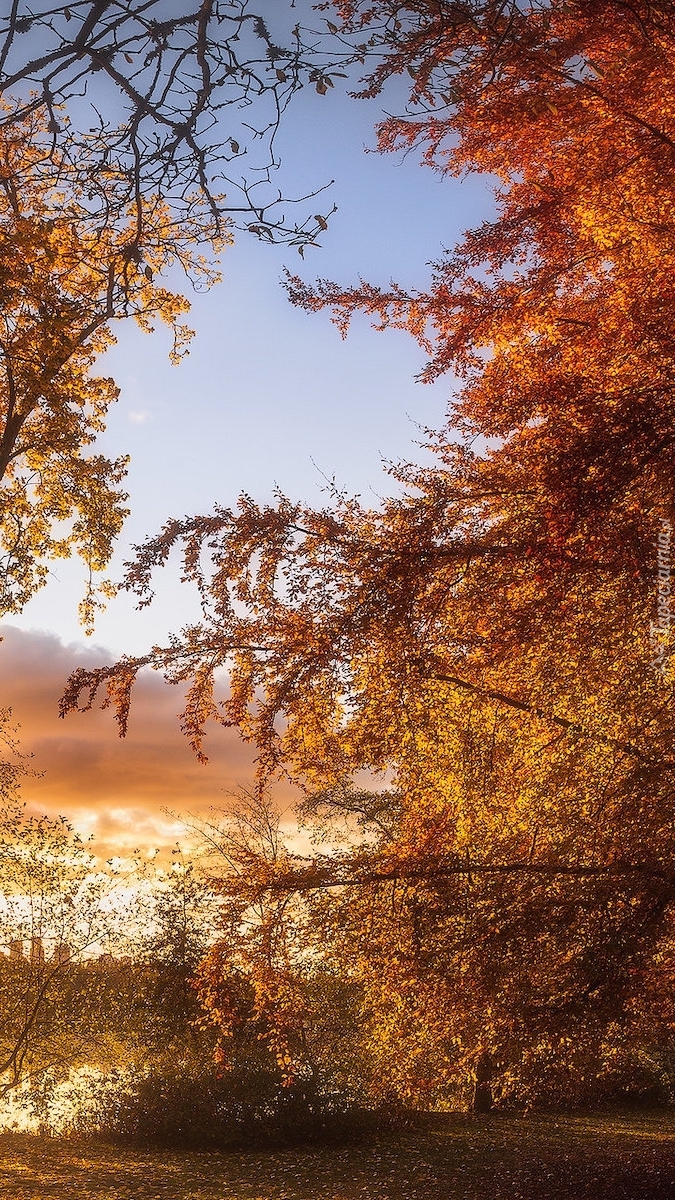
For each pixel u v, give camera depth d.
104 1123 18.64
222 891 8.72
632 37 6.35
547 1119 21.36
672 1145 17.16
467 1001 8.50
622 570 6.70
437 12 5.31
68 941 18.84
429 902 8.65
